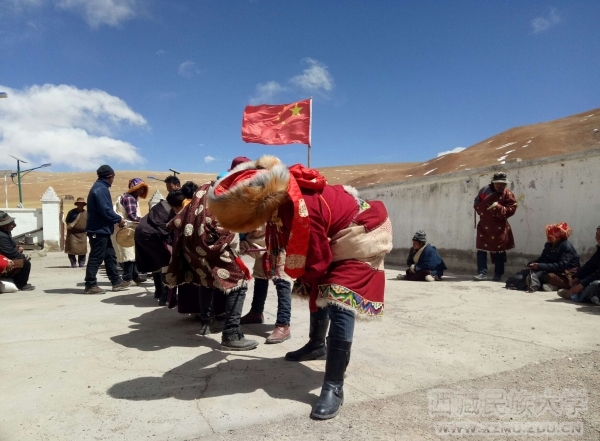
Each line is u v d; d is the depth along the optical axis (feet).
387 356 12.19
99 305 19.40
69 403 9.30
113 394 9.75
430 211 35.63
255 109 32.19
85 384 10.31
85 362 11.82
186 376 10.82
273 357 12.32
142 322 16.22
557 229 22.04
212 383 10.38
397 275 30.71
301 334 14.70
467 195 32.07
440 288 23.94
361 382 10.41
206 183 13.46
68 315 17.33
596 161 23.89
